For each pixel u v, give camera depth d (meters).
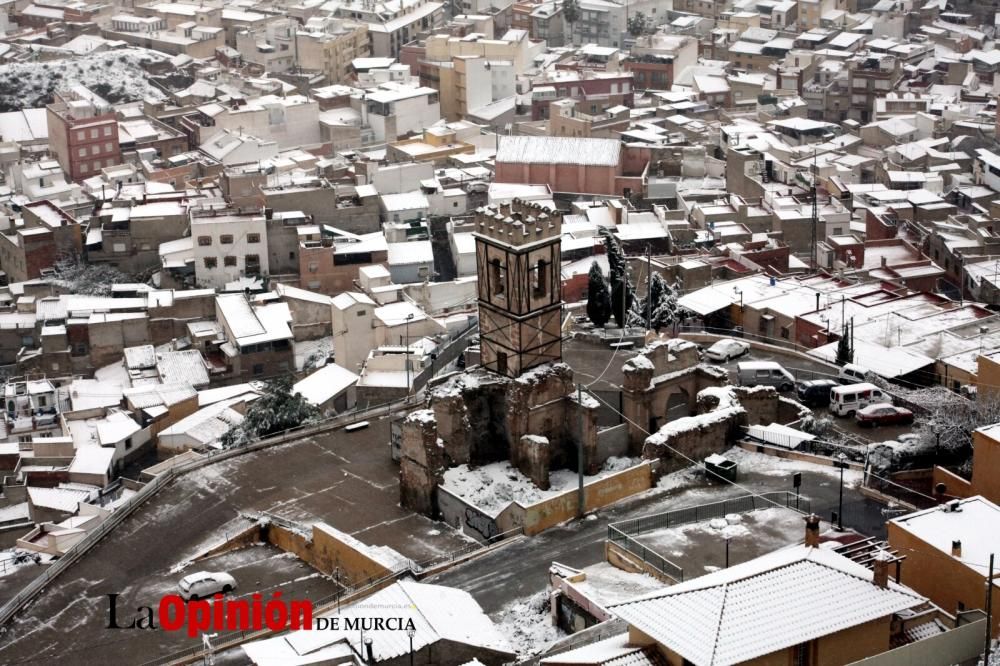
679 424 120.62
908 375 140.38
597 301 148.38
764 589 80.25
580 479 113.88
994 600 84.19
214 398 186.62
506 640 93.94
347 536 112.88
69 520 157.25
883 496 111.44
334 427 138.38
